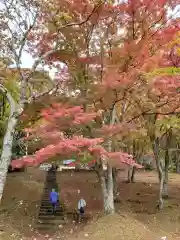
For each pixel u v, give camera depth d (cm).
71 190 2597
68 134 1345
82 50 1392
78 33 1377
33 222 1614
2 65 1347
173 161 4231
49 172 3756
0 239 1233
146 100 1363
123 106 1630
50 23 1287
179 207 1900
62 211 1842
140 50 1244
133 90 1283
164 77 1273
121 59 1273
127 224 1393
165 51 1361
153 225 1533
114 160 1215
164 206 1920
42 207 1914
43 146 1221
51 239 1338
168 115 1592
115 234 1319
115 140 1375
